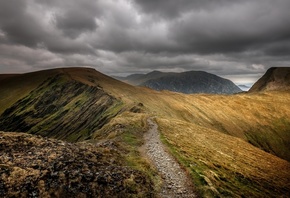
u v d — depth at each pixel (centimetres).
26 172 1556
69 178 1673
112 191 1750
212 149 4928
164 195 2053
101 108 14150
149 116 8038
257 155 6800
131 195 1812
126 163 2516
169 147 3800
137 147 3625
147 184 2094
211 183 2423
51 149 2111
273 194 3256
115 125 5053
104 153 2545
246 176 3638
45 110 19300
